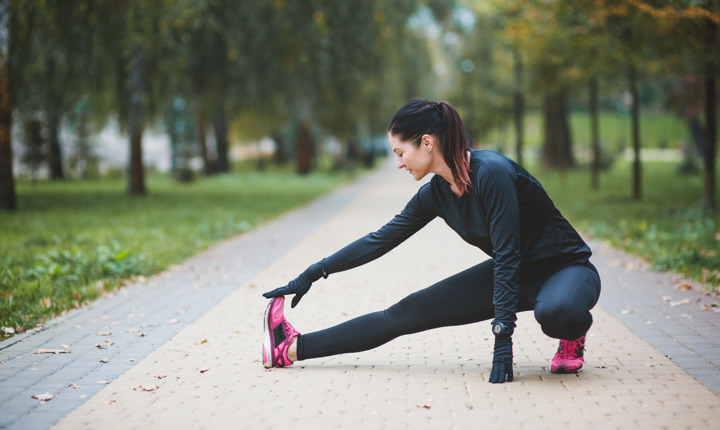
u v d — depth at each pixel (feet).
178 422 10.75
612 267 26.66
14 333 16.76
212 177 106.93
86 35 56.59
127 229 39.65
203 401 11.74
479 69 120.57
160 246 32.58
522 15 51.78
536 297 12.05
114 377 13.20
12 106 56.95
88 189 78.74
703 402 11.29
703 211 45.27
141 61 65.67
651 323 17.19
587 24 42.50
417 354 14.69
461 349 15.07
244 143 186.19
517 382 12.51
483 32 113.91
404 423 10.59
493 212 11.34
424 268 27.25
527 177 11.59
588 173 107.04
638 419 10.58
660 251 29.37
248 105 81.87
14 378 13.14
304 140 110.01
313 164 142.00
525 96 83.66
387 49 72.69
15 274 23.75
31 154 73.72
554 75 67.87
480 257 30.17
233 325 17.74
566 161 116.67
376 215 51.55
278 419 10.84
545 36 51.39
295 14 65.57
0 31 48.24
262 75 72.49
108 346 15.56
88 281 23.82
